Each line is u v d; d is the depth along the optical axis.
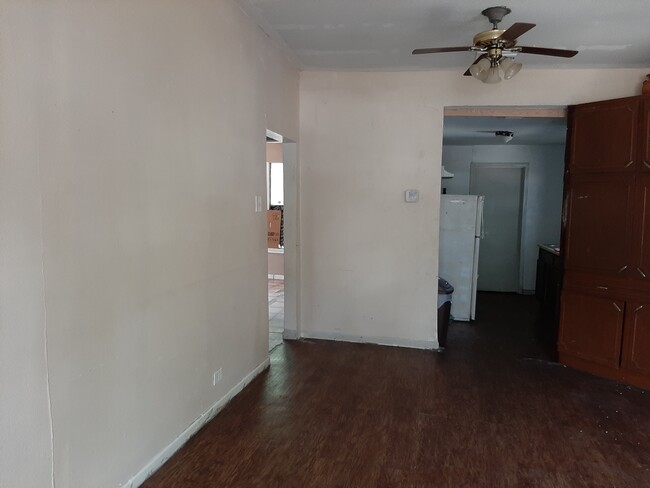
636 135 3.34
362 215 4.28
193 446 2.49
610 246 3.51
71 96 1.63
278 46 3.53
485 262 7.17
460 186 7.19
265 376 3.51
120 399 1.97
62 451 1.68
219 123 2.71
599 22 2.87
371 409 2.98
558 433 2.70
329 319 4.45
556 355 3.99
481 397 3.20
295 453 2.44
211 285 2.71
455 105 4.04
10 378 1.46
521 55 3.48
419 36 3.23
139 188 2.02
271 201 7.45
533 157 6.89
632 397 3.22
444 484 2.20
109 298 1.87
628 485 2.21
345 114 4.21
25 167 1.47
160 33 2.12
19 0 1.42
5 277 1.43
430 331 4.25
